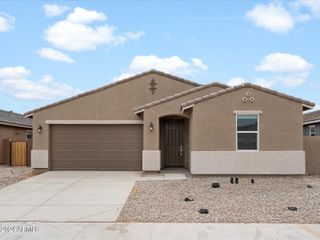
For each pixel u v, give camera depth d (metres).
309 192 12.56
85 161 19.38
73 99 19.39
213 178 15.72
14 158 22.80
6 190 13.26
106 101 19.44
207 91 18.22
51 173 18.19
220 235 7.62
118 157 19.33
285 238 7.42
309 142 17.41
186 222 8.70
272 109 16.11
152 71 19.62
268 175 15.98
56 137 19.48
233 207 10.24
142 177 16.41
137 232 7.86
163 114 17.98
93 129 19.48
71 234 7.75
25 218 9.15
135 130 19.41
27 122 30.67
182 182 14.74
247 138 16.08
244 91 16.14
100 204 10.76
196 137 16.05
